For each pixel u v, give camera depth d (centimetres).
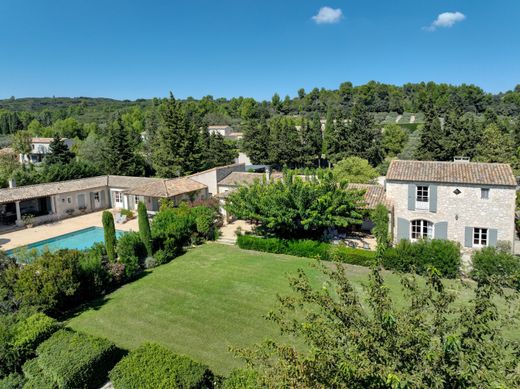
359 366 620
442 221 2644
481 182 2508
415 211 2708
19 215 3594
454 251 2092
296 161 6538
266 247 2673
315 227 2717
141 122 11094
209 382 1097
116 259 2280
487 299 701
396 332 668
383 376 596
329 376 667
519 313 703
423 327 681
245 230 3178
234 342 1486
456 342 580
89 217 3984
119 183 4341
